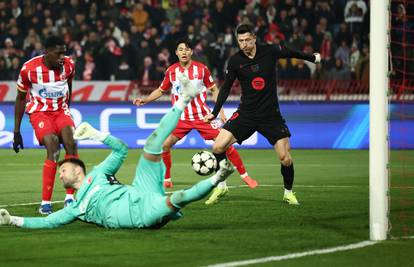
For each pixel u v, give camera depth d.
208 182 17.56
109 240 17.95
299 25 55.00
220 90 24.59
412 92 45.88
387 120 17.70
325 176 33.59
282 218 21.53
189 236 18.53
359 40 53.69
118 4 58.88
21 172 35.75
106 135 19.34
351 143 47.03
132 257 16.27
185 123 29.62
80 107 48.06
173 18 57.00
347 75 51.53
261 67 23.97
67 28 55.75
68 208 19.25
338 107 47.12
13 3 58.28
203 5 57.66
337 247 17.25
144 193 18.80
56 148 23.20
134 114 47.88
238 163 25.80
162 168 18.98
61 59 23.25
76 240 18.00
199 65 29.27
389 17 17.83
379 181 17.86
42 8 58.56
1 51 54.69
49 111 23.73
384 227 18.03
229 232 19.14
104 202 19.08
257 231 19.30
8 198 26.83
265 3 56.03
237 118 24.45
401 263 15.76
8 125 47.75
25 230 19.38
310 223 20.62
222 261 15.85
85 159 41.88
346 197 26.38
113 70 53.12
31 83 23.56
